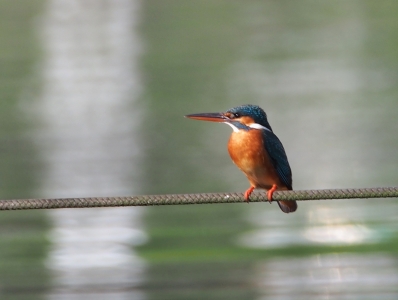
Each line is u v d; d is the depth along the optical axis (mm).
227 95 23688
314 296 10492
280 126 20375
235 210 14258
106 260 11969
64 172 16812
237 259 11750
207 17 35531
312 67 26859
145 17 35906
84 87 25266
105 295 10633
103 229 13438
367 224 13164
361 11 36188
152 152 18297
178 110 22266
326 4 38312
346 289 10609
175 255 12062
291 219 13633
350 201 14328
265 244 12508
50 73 27031
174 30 33438
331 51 29125
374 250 11992
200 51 29781
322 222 13344
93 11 37125
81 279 11203
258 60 28109
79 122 21234
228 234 12992
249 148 7789
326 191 6273
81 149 18609
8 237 13055
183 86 25047
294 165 17109
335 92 23594
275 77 25641
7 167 17203
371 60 27516
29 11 37031
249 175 7969
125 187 15781
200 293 10648
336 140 18844
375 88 23844
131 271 11367
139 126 20703
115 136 19906
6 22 35062
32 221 13906
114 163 17484
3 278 11188
